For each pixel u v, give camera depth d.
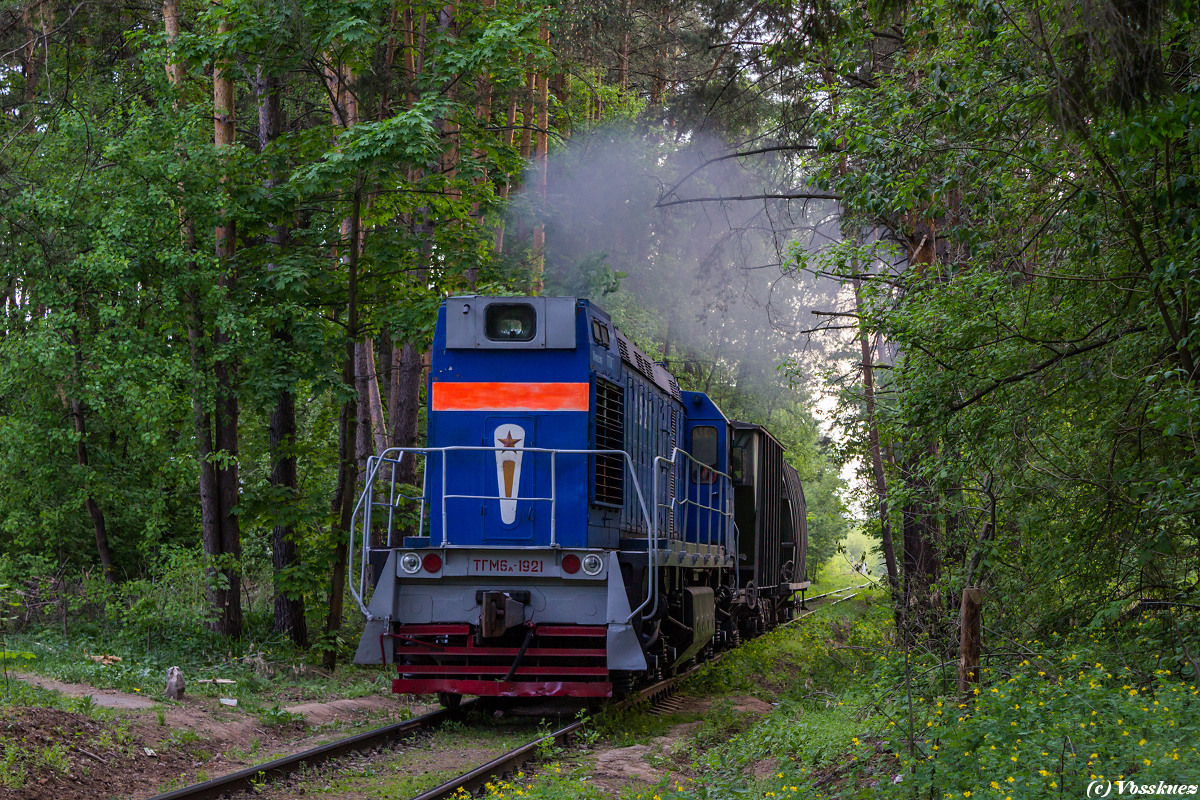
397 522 15.89
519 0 17.20
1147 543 8.99
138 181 13.39
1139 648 8.84
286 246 15.30
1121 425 9.34
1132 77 6.63
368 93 15.17
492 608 9.59
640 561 10.26
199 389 13.74
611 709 10.45
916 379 10.41
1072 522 10.13
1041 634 10.48
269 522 14.48
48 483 14.71
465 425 10.70
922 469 11.21
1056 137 8.58
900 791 5.95
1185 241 7.81
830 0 9.75
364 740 8.73
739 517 17.92
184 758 8.12
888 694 9.54
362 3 13.39
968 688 8.01
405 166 14.38
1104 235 8.95
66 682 10.50
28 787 6.45
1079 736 5.89
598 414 10.84
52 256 13.33
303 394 17.34
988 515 12.11
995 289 9.81
